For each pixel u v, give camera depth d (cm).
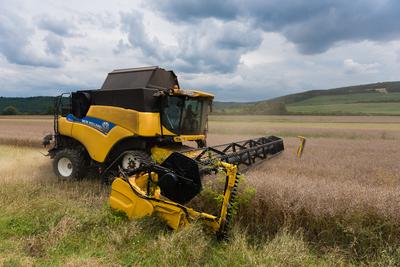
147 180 566
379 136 2817
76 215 552
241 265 423
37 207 592
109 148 808
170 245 442
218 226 471
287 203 508
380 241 445
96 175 918
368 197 505
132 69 880
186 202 523
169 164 534
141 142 782
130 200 535
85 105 867
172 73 933
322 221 486
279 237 462
